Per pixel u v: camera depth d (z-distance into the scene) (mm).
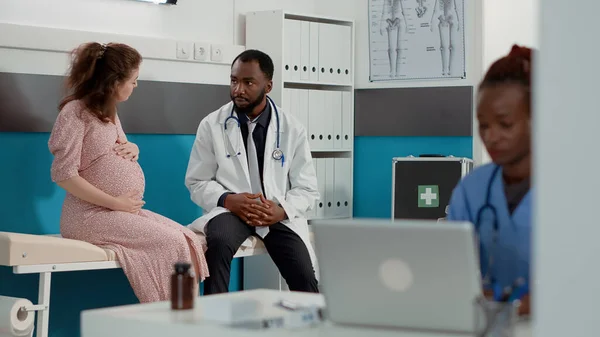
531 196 1850
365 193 5242
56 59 4098
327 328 1715
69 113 3666
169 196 4578
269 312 1870
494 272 1870
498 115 1895
